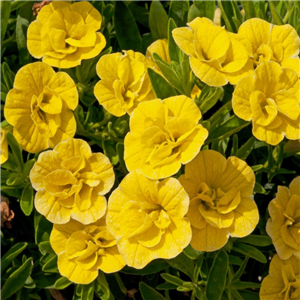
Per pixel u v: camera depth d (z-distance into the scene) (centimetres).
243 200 28
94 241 28
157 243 27
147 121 27
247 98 28
